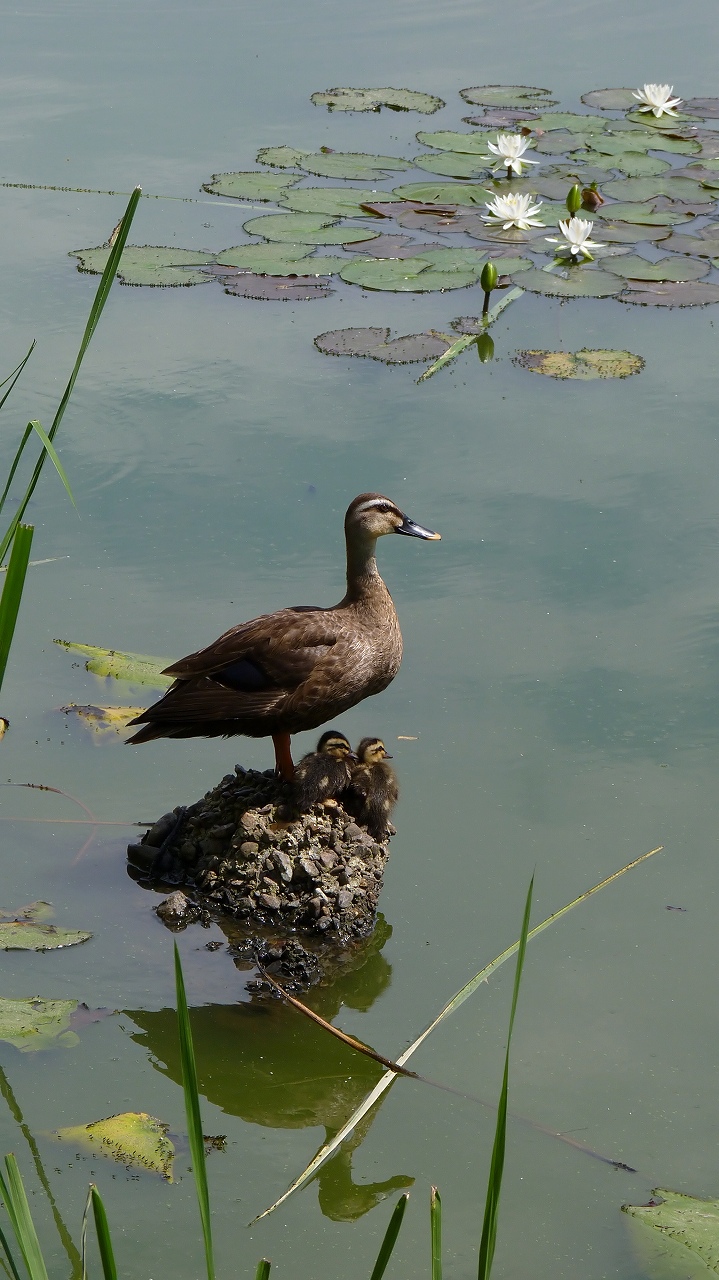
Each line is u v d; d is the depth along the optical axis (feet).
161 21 64.49
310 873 20.98
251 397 34.94
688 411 34.60
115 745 24.36
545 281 41.55
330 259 42.78
